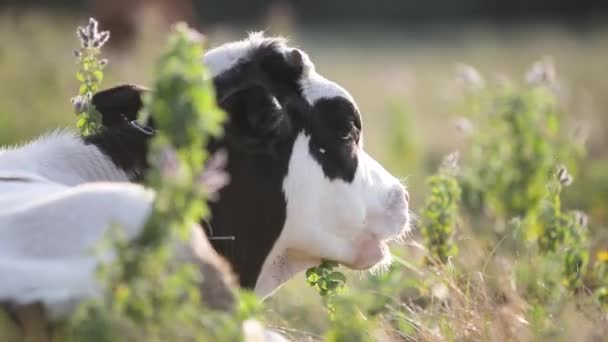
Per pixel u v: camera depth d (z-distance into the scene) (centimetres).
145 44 2695
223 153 873
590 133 2427
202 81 620
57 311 635
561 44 5122
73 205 691
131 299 605
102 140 865
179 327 625
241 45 920
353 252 963
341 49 5703
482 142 1533
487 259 1043
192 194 604
